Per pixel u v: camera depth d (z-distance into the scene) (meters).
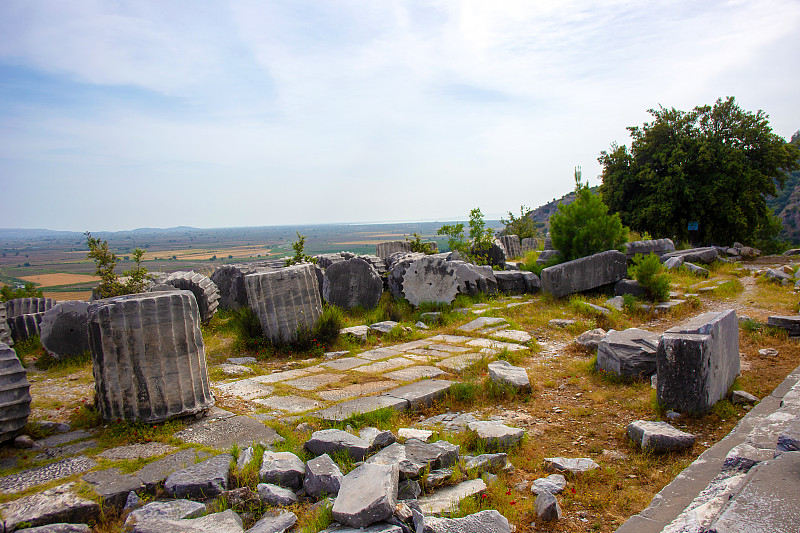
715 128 25.88
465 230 18.23
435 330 10.17
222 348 8.95
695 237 28.12
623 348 6.73
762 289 12.50
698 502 2.96
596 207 13.77
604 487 4.05
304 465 4.22
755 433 3.71
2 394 4.61
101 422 5.22
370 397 6.07
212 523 3.37
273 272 8.66
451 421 5.55
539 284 13.47
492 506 3.72
